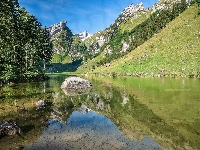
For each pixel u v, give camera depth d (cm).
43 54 8631
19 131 1648
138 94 3741
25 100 2916
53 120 1969
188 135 1549
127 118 2055
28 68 6462
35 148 1322
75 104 2784
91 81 7656
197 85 5094
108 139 1483
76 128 1739
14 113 2200
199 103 2752
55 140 1459
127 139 1483
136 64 14412
